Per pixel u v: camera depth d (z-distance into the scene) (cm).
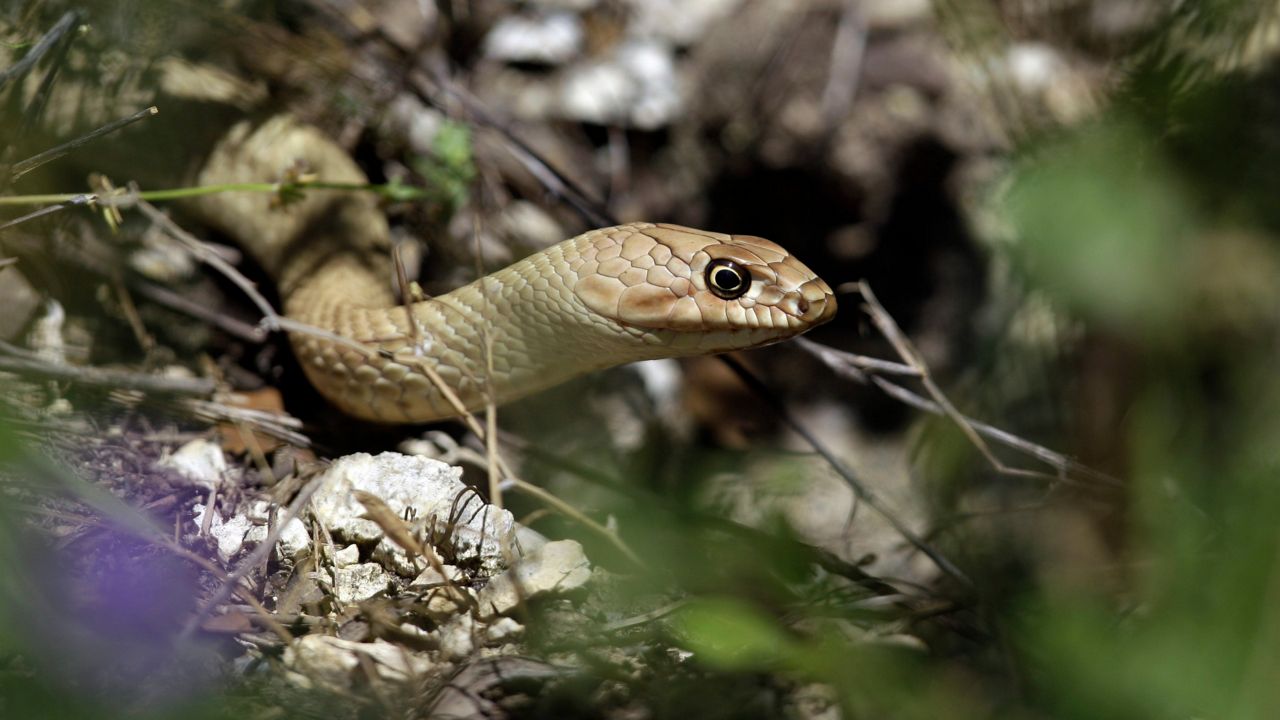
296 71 700
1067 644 265
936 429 554
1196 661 246
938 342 995
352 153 718
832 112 1020
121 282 586
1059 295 315
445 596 448
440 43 841
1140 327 282
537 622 442
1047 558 448
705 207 999
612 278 560
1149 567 302
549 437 679
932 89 1030
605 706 397
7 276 544
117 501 415
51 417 493
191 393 532
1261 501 244
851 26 1045
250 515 490
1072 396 468
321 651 405
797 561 452
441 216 702
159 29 622
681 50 1011
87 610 392
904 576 625
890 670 335
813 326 565
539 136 902
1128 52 352
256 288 657
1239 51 299
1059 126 348
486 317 562
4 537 342
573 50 942
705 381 867
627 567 482
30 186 559
